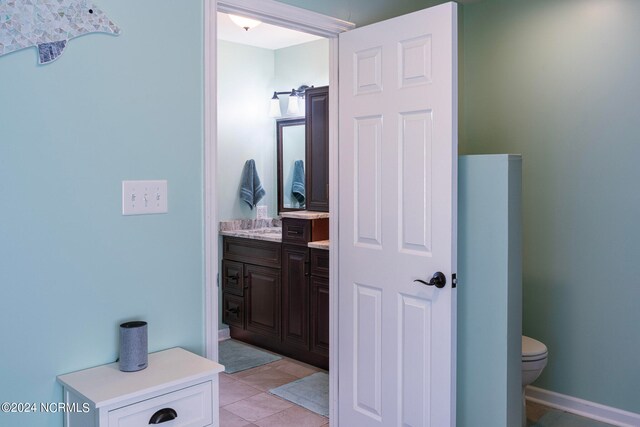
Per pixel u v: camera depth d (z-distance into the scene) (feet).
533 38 10.18
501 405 7.43
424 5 10.27
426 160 7.50
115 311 6.19
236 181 15.25
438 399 7.54
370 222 8.32
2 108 5.33
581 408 9.86
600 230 9.49
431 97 7.38
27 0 5.44
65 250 5.79
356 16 8.93
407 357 7.92
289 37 14.30
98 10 5.91
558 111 9.90
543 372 10.33
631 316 9.23
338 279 9.03
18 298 5.50
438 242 7.41
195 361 6.15
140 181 6.31
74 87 5.78
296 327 13.08
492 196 7.38
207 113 6.84
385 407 8.26
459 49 11.04
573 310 9.87
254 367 12.74
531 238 10.34
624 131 9.14
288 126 15.30
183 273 6.75
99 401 5.00
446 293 7.36
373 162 8.22
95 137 5.95
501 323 7.37
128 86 6.17
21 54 5.43
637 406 9.24
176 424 5.60
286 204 15.46
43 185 5.61
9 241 5.42
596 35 9.39
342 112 8.65
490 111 10.85
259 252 13.96
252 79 15.39
